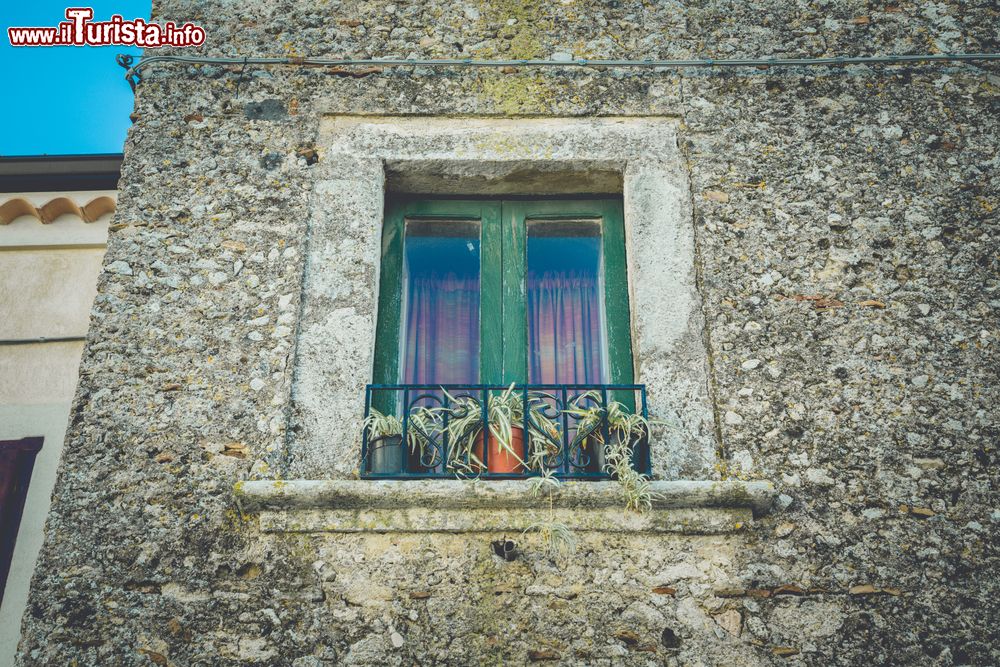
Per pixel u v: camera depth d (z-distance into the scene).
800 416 4.33
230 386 4.39
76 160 5.96
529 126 5.00
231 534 4.08
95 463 4.21
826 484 4.19
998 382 4.39
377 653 3.86
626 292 4.89
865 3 5.32
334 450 4.28
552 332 4.89
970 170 4.88
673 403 4.36
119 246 4.68
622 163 4.93
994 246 4.69
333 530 4.07
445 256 5.07
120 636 3.88
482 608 3.94
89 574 3.99
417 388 4.35
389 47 5.21
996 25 5.25
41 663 3.84
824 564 4.03
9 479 5.41
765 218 4.76
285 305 4.56
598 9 5.32
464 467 4.26
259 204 4.79
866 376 4.41
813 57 5.17
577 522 4.07
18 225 6.17
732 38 5.23
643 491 4.03
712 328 4.51
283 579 4.00
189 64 5.16
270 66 5.16
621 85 5.09
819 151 4.92
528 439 4.20
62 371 5.78
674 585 3.99
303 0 5.36
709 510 4.10
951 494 4.17
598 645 3.87
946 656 3.87
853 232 4.73
